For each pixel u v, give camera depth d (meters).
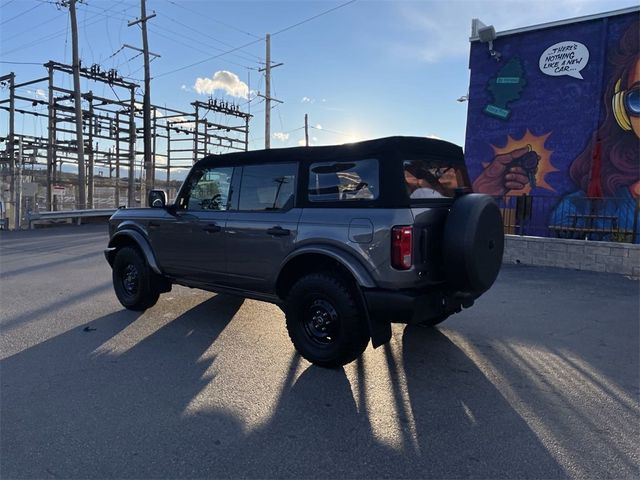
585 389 3.94
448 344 5.06
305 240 4.39
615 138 11.18
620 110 11.08
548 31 11.97
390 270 3.91
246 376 4.16
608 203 11.17
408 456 2.95
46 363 4.42
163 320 5.86
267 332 5.41
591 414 3.50
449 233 4.07
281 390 3.88
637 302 6.90
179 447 3.02
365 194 4.16
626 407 3.61
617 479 2.71
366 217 4.05
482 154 13.18
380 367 4.41
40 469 2.77
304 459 2.91
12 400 3.64
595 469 2.81
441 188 4.69
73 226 20.62
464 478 2.73
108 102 25.09
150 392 3.81
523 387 3.97
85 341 5.06
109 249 6.57
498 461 2.90
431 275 4.13
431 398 3.76
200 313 6.20
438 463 2.88
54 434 3.15
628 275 8.96
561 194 12.00
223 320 5.88
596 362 4.55
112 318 5.96
